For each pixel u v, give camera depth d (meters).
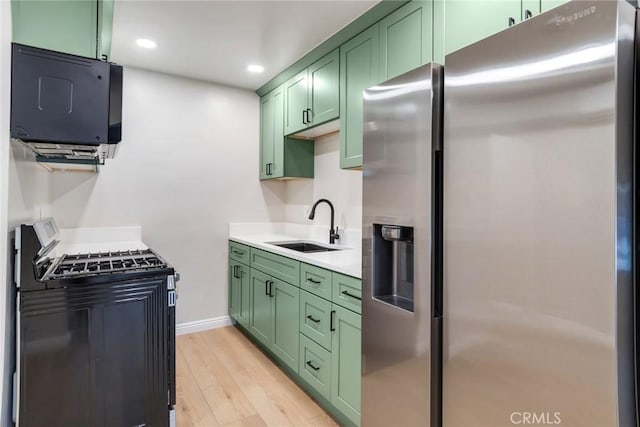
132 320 1.64
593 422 0.82
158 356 1.69
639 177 0.83
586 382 0.84
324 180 3.07
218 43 2.43
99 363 1.57
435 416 1.24
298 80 2.82
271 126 3.28
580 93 0.84
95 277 1.56
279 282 2.47
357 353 1.71
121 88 1.61
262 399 2.15
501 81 1.01
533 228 0.94
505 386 1.00
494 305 1.03
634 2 0.95
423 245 1.26
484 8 1.46
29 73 1.41
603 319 0.81
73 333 1.52
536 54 0.93
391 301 1.47
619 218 0.80
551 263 0.90
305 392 2.23
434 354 1.24
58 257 2.03
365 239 1.54
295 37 2.34
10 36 1.36
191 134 3.17
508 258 1.00
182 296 3.17
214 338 3.08
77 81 1.50
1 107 1.25
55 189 2.63
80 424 1.53
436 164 1.25
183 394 2.19
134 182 2.93
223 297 3.37
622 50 0.80
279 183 3.65
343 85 2.30
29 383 1.44
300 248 3.00
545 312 0.91
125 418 1.62
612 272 0.79
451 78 1.17
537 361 0.93
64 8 1.54
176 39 2.38
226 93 3.34
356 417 1.71
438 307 1.25
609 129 0.80
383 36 1.98
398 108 1.37
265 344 2.66
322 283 1.99
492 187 1.04
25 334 1.43
